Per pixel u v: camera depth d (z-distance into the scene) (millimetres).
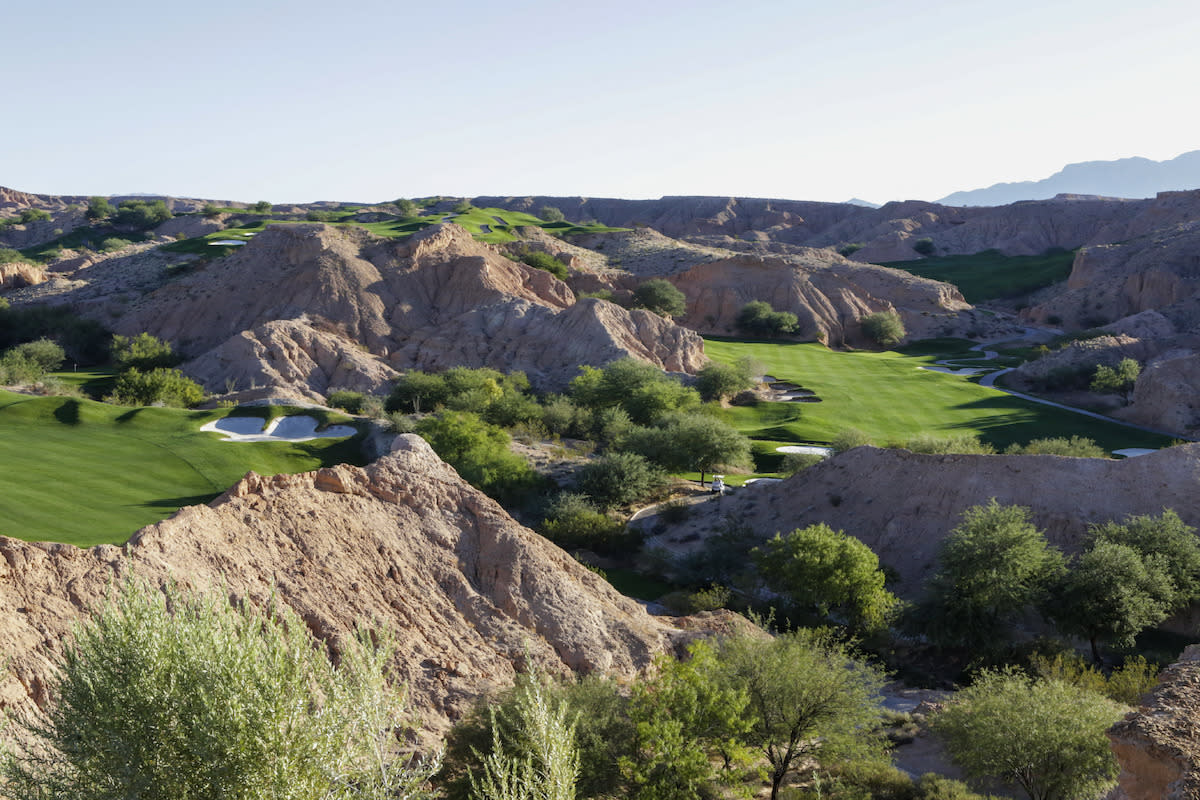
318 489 25781
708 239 191375
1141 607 34875
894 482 49219
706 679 19891
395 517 26219
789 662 21562
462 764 17906
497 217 183375
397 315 104875
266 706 10000
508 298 107500
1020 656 35625
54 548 19375
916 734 26281
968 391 92625
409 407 80062
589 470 56969
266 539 23094
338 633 21203
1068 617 36094
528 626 24703
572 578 27750
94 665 10445
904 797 21031
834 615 40344
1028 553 37125
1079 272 153500
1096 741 20250
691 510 53875
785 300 132875
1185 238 143125
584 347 96250
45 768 10727
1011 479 46719
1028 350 121500
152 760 10055
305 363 91750
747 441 62969
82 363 105938
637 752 18719
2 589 18000
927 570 44344
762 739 20781
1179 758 11438
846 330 132875
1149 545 38844
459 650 22922
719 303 134375
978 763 21188
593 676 20938
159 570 20172
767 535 48719
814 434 74062
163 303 110125
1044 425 78188
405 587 24281
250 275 110625
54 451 56781
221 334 104562
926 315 140500
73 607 18500
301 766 10078
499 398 76688
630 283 137750
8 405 65250
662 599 40906
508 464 56500
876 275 151000
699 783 17812
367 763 10844
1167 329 115688
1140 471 45156
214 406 79500
